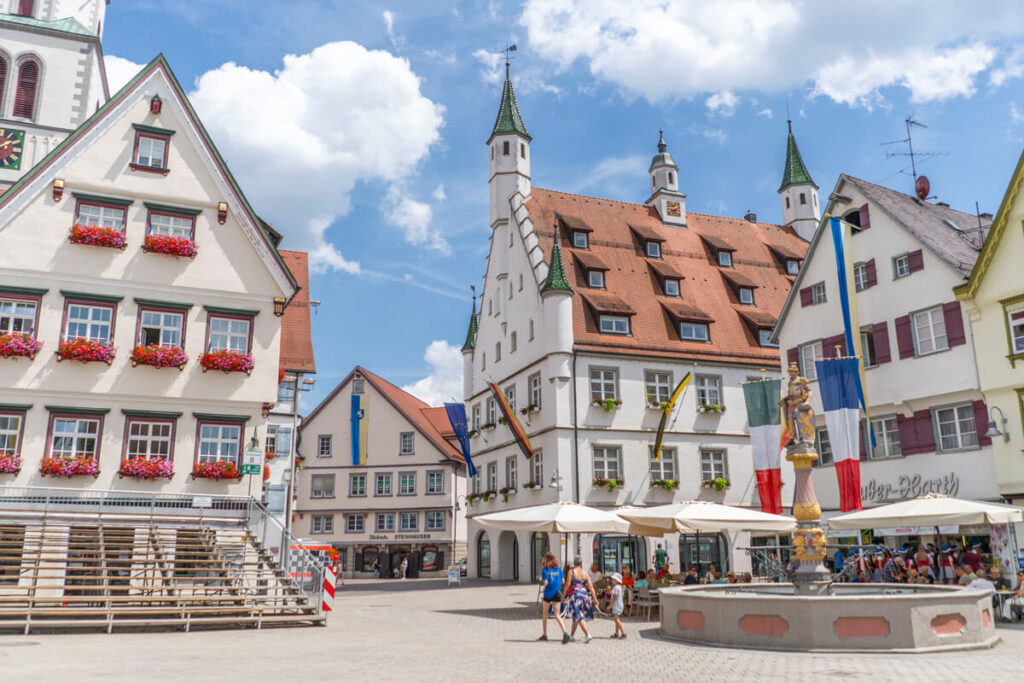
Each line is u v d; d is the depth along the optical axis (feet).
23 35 127.44
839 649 45.32
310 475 193.77
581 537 118.32
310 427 196.85
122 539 75.46
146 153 92.12
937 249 96.58
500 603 90.17
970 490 89.66
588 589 54.54
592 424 123.03
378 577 183.93
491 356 153.17
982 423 89.30
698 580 83.30
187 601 65.72
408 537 185.68
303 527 191.31
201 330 90.43
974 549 91.35
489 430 150.51
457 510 186.80
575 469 120.37
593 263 135.33
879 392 101.50
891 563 82.33
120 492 79.82
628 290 137.08
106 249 88.07
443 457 187.62
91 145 89.71
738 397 134.21
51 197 87.20
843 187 110.93
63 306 85.30
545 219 141.90
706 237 155.43
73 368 84.33
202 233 92.73
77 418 83.92
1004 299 87.40
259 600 68.74
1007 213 87.66
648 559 121.29
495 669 40.01
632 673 38.58
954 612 46.68
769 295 151.12
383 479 190.90
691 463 127.95
